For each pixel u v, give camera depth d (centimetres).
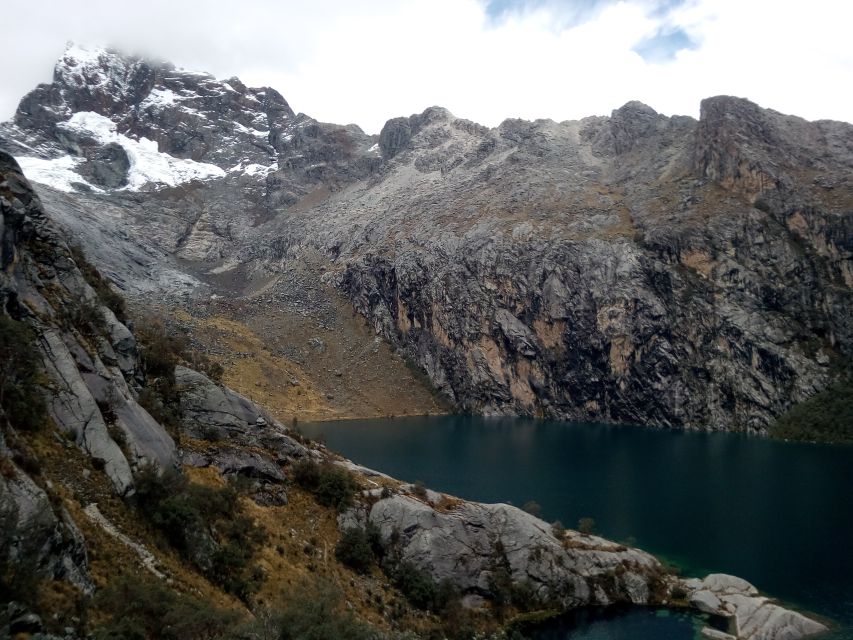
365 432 17600
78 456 4325
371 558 6328
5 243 4791
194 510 4738
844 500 10675
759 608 6631
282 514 6222
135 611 3412
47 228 5647
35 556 3117
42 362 4556
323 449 8162
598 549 7675
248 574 4856
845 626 6388
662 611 6856
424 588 6234
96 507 4116
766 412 19550
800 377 19812
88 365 5031
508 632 6272
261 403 18750
